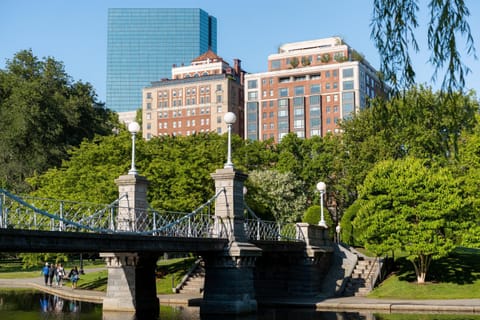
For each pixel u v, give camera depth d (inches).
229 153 1122.0
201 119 5639.8
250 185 1988.2
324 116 4899.1
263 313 1128.2
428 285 1425.9
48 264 1905.8
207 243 1009.5
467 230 1412.4
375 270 1535.4
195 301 1294.3
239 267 1061.8
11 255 2834.6
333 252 1592.0
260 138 5128.0
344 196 2672.2
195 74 6127.0
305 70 5004.9
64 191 1535.4
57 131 2297.0
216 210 1109.7
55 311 1153.4
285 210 2443.4
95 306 1263.5
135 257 1109.7
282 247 1300.4
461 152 1593.3
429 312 1132.5
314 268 1441.9
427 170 1445.6
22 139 2295.8
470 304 1164.5
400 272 1562.5
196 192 1550.2
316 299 1341.0
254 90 5221.5
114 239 786.8
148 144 1780.3
